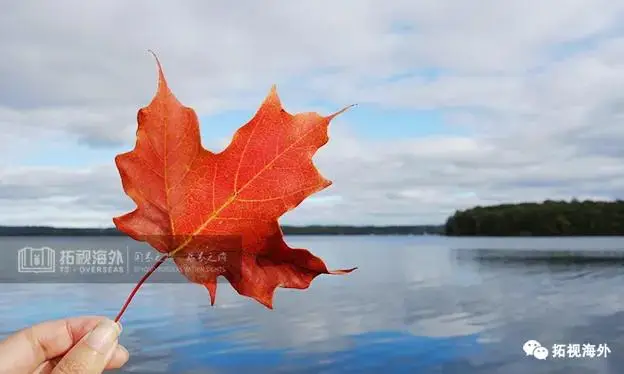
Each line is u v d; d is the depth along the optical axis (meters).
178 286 27.62
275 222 0.82
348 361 13.26
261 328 16.92
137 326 17.03
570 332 17.05
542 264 41.50
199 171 0.81
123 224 0.81
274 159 0.81
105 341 1.14
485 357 13.97
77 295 23.86
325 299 23.97
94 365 1.12
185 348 14.14
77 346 1.12
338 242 85.12
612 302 22.48
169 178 0.81
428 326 17.55
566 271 35.59
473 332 16.80
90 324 1.38
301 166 0.82
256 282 0.82
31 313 19.20
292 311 20.53
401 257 50.28
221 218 0.82
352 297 24.52
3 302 21.94
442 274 34.34
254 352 13.85
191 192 0.81
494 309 21.02
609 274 33.19
